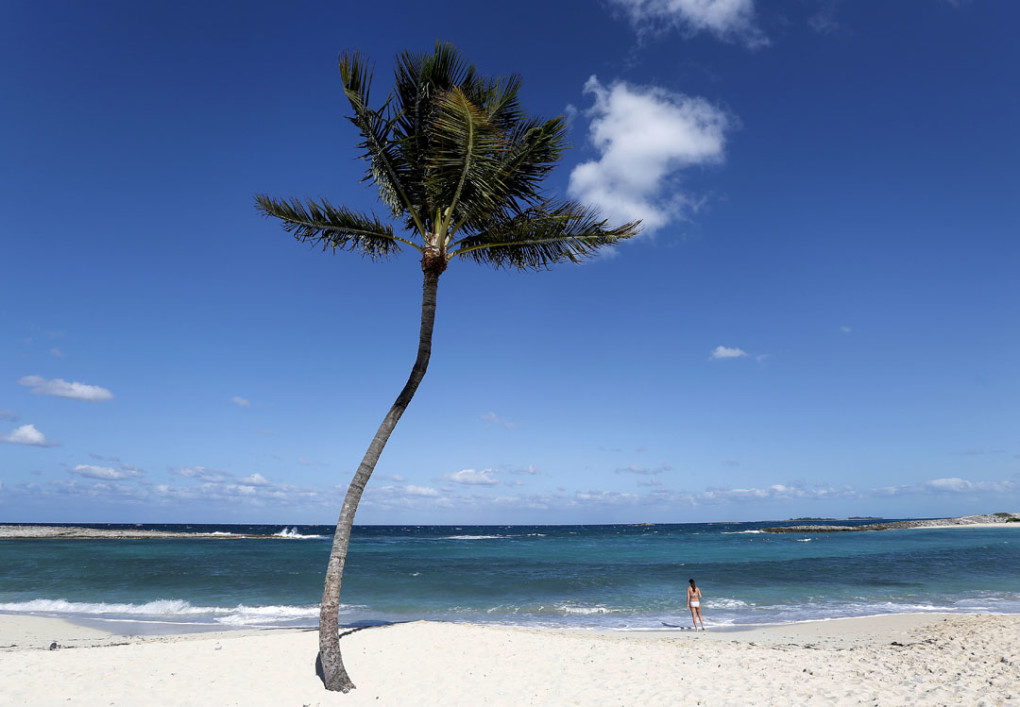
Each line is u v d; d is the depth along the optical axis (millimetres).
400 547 65188
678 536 100250
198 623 18031
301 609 20906
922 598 23062
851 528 106188
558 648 11469
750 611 20531
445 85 10008
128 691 8430
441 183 9250
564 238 9914
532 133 9453
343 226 10086
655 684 9008
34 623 17141
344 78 9102
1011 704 6930
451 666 10117
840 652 11445
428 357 9680
